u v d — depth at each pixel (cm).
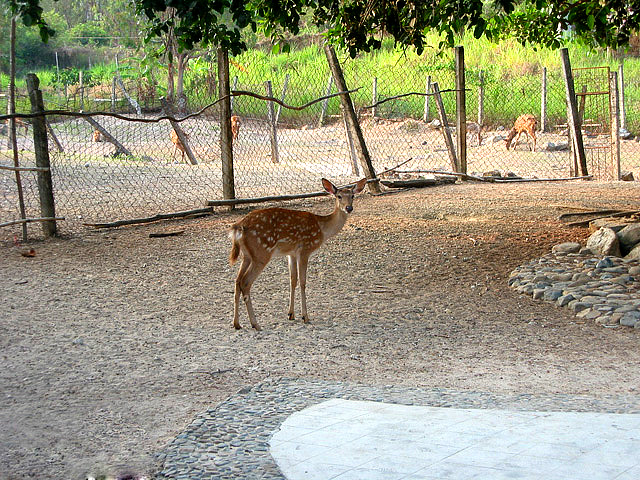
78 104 3036
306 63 3003
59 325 681
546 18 1346
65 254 941
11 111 1002
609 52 3056
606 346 654
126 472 388
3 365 579
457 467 350
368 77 2906
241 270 700
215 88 2803
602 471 341
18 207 1283
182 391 526
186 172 1847
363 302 783
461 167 1560
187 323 701
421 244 992
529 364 602
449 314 746
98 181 1647
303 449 385
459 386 540
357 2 1091
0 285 802
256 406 471
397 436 396
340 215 752
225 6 833
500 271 889
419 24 1020
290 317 723
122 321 699
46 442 438
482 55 3231
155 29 912
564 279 840
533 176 1802
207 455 392
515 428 403
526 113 2750
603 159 2091
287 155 2208
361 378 560
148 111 3047
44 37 843
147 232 1064
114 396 516
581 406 467
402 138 2567
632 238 932
